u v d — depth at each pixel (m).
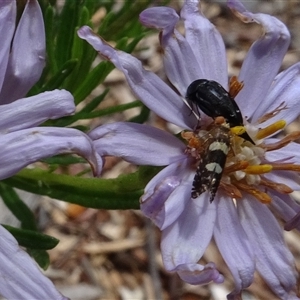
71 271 0.08
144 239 0.08
